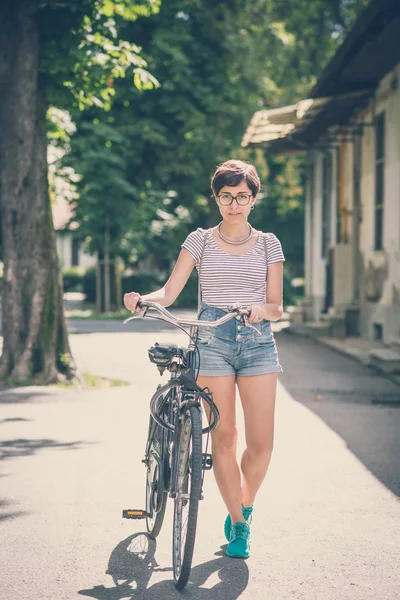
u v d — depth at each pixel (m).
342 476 7.11
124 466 7.44
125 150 29.30
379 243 18.75
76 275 59.03
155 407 4.94
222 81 29.83
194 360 4.95
